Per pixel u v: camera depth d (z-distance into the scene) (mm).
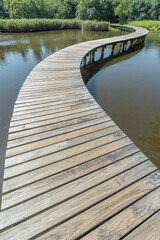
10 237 751
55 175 1067
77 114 1792
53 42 8258
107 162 1185
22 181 1016
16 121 1624
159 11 18969
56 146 1317
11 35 10070
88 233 779
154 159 1823
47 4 18312
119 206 899
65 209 874
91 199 931
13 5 16125
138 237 772
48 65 3566
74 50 4887
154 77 4262
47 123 1608
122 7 18078
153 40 10094
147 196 959
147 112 2709
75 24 13812
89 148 1311
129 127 2334
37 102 2033
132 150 1303
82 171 1104
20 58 5543
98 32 12695
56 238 754
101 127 1577
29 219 820
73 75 3014
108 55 6641
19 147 1291
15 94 3129
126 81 3992
